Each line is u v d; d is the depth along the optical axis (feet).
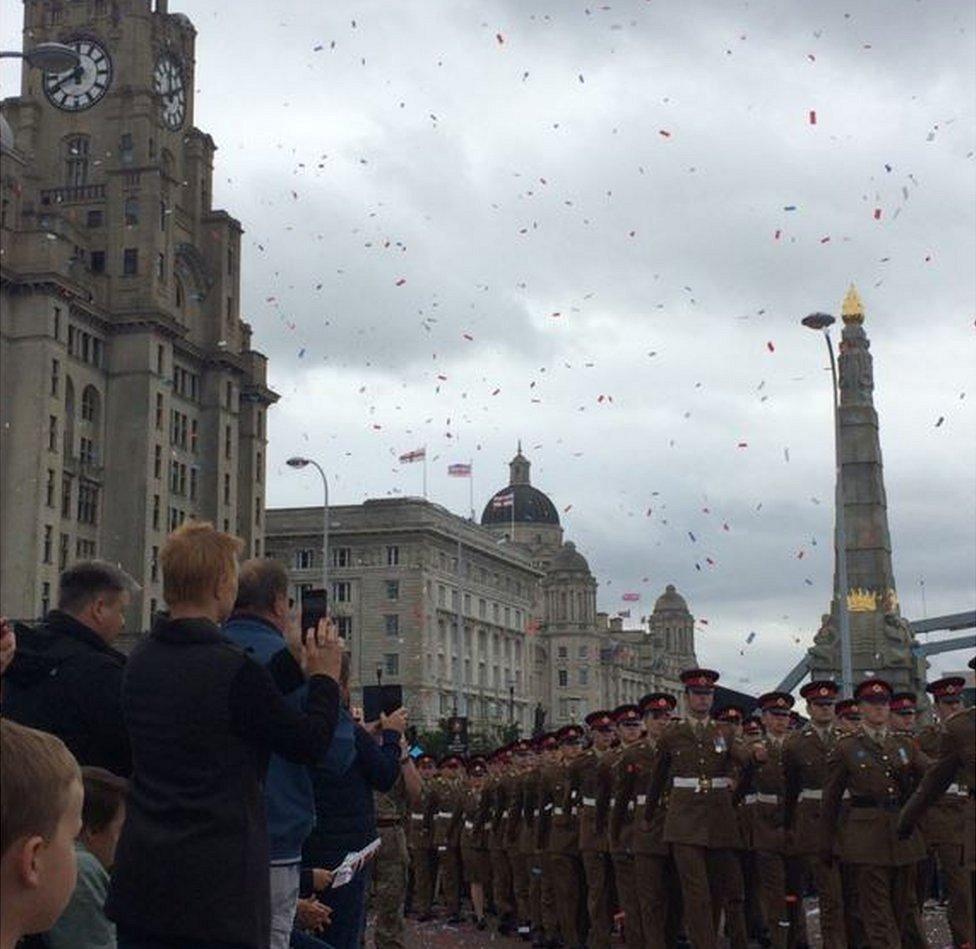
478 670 472.03
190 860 18.20
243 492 372.79
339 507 438.40
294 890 24.50
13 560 293.23
